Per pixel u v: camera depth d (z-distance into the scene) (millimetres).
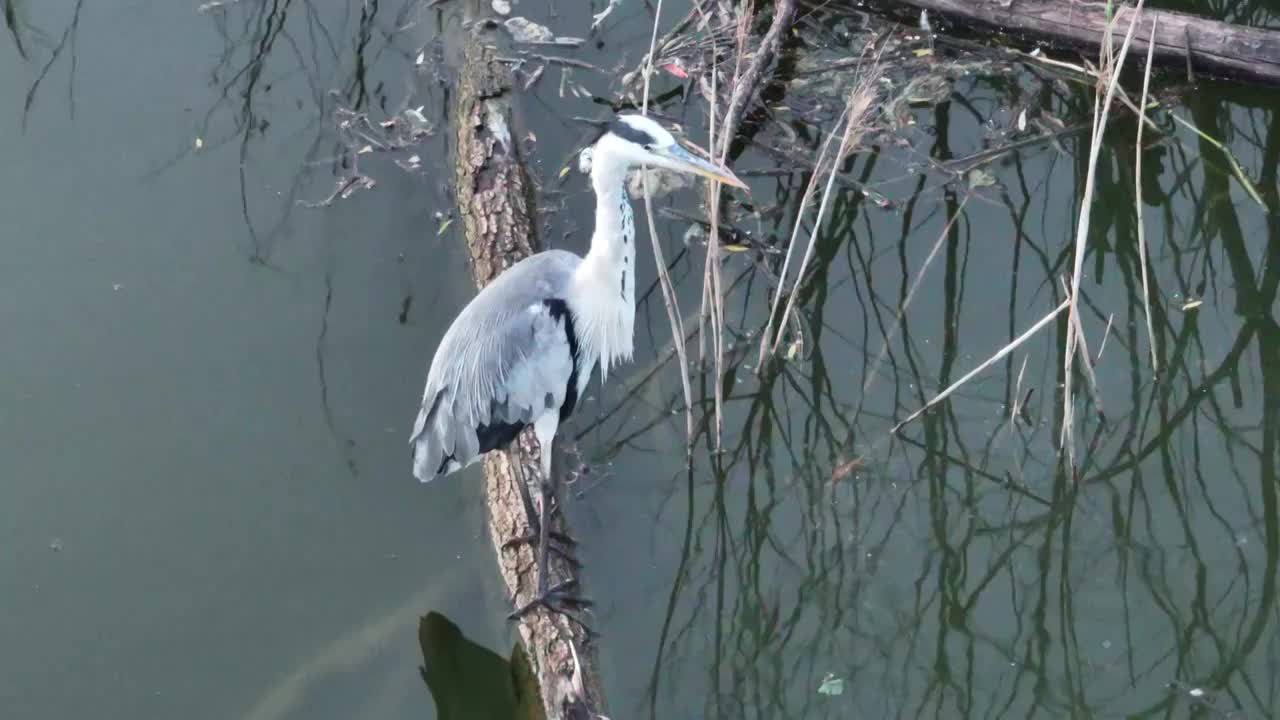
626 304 9812
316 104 14609
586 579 10414
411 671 9742
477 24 15180
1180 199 13461
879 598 10445
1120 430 11469
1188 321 12328
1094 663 9914
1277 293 12594
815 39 15062
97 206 13336
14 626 9844
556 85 14648
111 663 9633
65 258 12758
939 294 12531
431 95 14711
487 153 12930
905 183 13531
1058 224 13172
